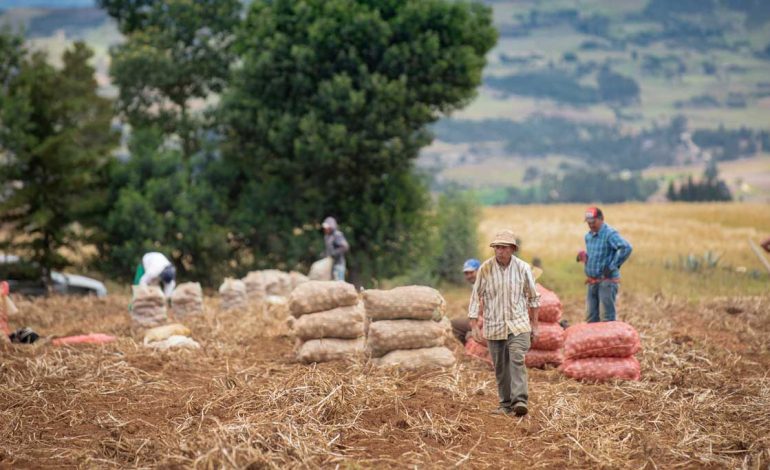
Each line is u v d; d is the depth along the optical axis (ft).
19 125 225.35
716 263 219.61
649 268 219.61
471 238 287.28
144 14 296.51
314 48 234.17
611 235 83.87
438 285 281.54
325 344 78.33
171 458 50.39
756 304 120.57
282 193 248.93
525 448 54.65
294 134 237.86
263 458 49.06
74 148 233.35
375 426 57.93
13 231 231.71
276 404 61.77
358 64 234.38
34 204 231.71
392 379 68.59
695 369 77.15
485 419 60.13
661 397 67.10
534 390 69.51
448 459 51.85
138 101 283.38
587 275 86.02
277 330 97.14
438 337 75.25
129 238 241.35
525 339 60.75
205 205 250.98
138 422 59.47
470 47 235.40
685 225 387.34
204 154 264.72
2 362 75.31
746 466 51.37
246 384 68.85
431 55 230.68
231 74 278.87
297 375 71.10
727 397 68.03
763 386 71.61
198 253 250.98
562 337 79.61
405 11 234.58
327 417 59.00
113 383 70.90
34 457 51.83
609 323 76.43
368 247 251.80
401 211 250.57
